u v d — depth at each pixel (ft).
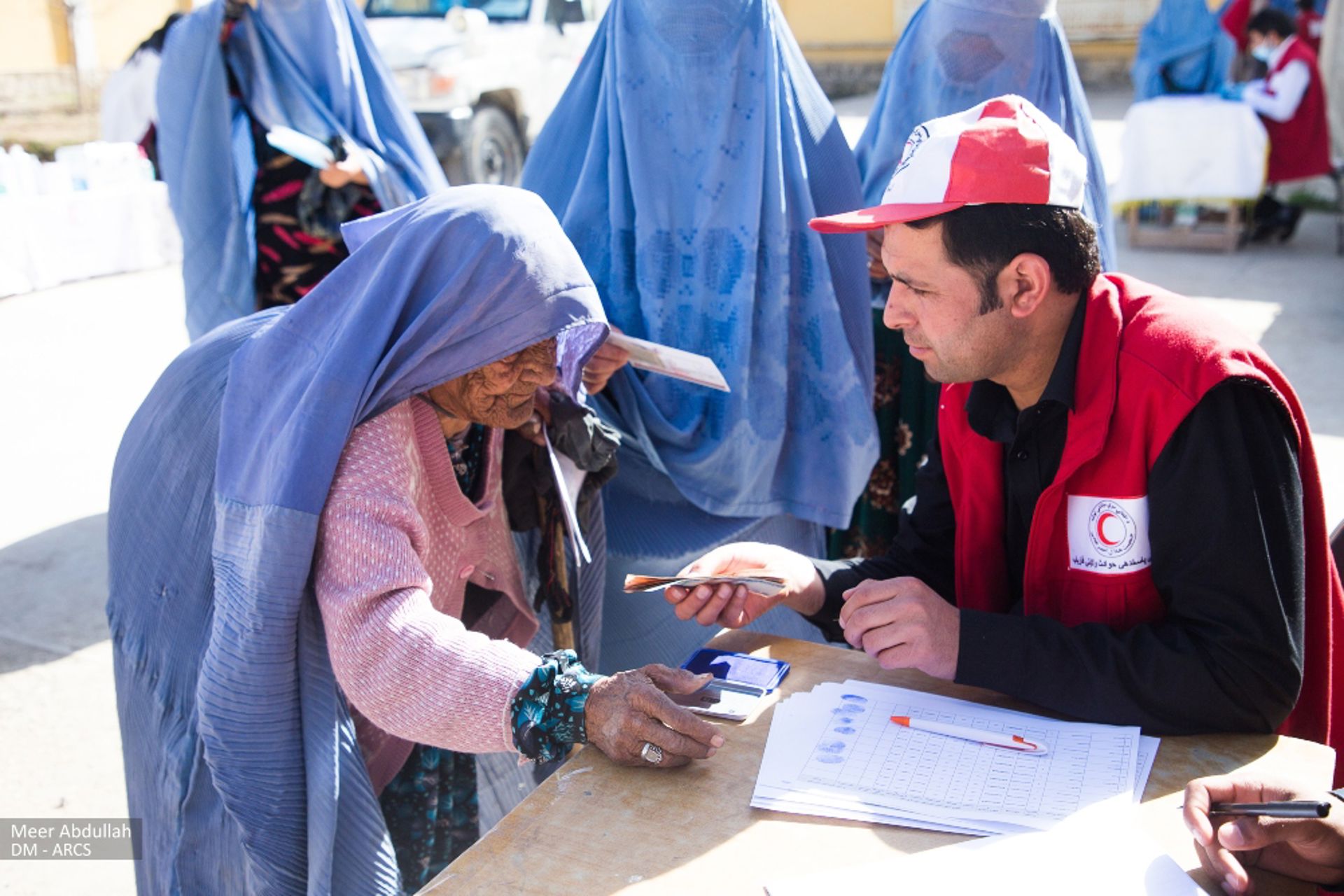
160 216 27.81
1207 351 4.92
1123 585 5.19
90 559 13.84
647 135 8.26
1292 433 5.00
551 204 9.04
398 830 6.42
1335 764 5.10
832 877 3.95
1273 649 4.73
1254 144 26.40
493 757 7.27
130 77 21.90
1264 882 4.14
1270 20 27.58
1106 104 48.34
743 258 8.20
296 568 5.09
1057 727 4.82
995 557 5.97
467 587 6.62
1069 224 5.00
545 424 6.72
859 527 10.08
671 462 8.50
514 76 28.07
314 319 5.48
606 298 8.74
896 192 5.18
